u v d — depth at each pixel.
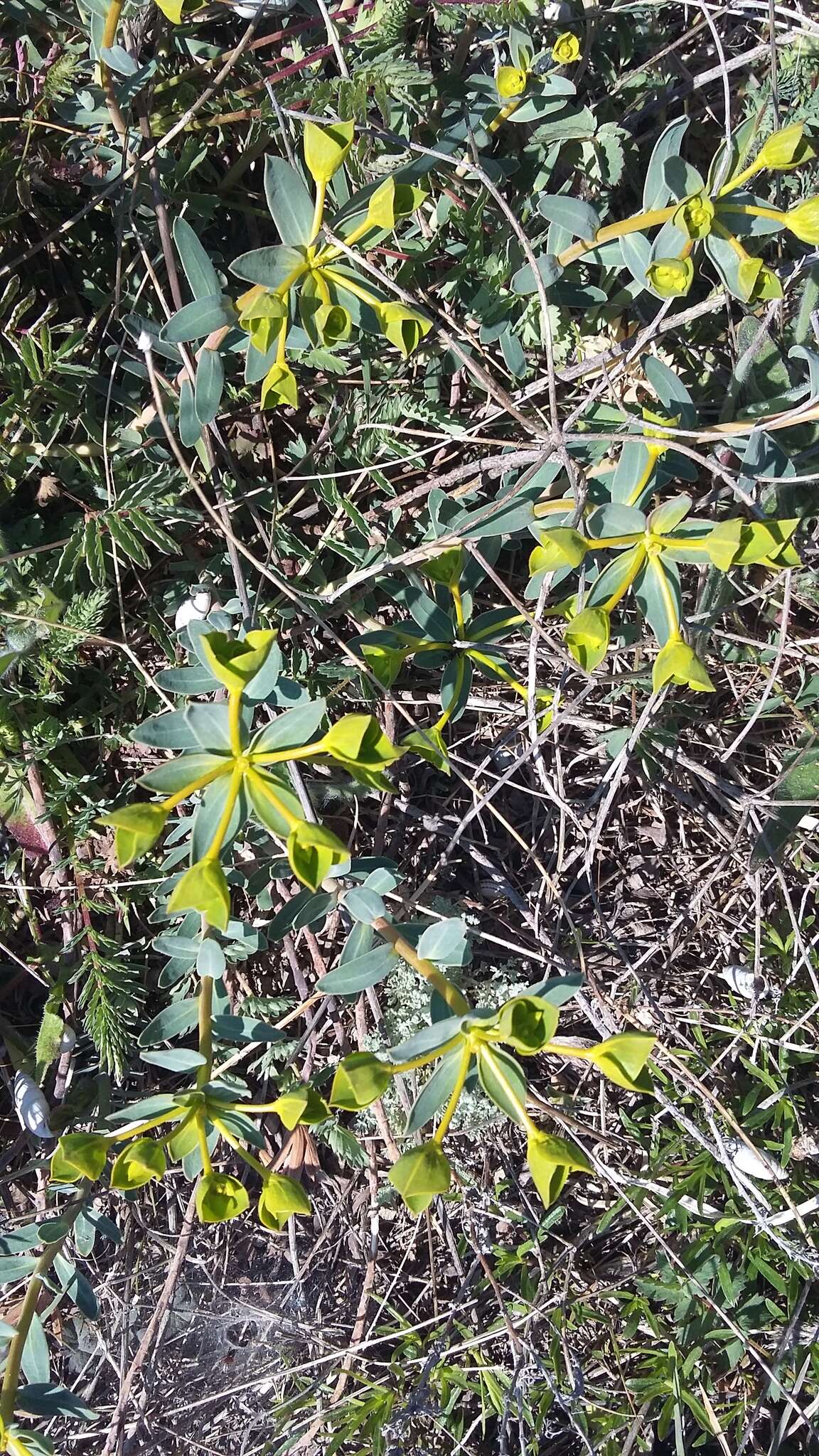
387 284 1.76
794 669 2.70
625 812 2.85
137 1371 2.50
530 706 2.21
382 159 2.26
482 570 2.21
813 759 2.58
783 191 2.55
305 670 2.43
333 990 1.69
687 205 1.70
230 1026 1.84
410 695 2.66
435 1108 1.48
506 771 2.41
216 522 2.33
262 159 2.51
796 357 2.47
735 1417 2.68
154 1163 1.43
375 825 2.72
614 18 2.47
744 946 2.79
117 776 2.55
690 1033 2.80
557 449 2.01
